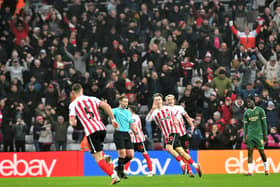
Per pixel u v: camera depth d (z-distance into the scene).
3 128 52.91
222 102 52.75
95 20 67.00
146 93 55.28
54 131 52.81
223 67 56.84
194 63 59.38
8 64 61.91
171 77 56.31
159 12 66.31
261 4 71.75
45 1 76.94
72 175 45.19
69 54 62.88
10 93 57.81
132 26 64.44
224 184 31.47
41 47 63.94
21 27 65.75
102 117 53.12
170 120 38.00
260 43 61.12
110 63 59.22
